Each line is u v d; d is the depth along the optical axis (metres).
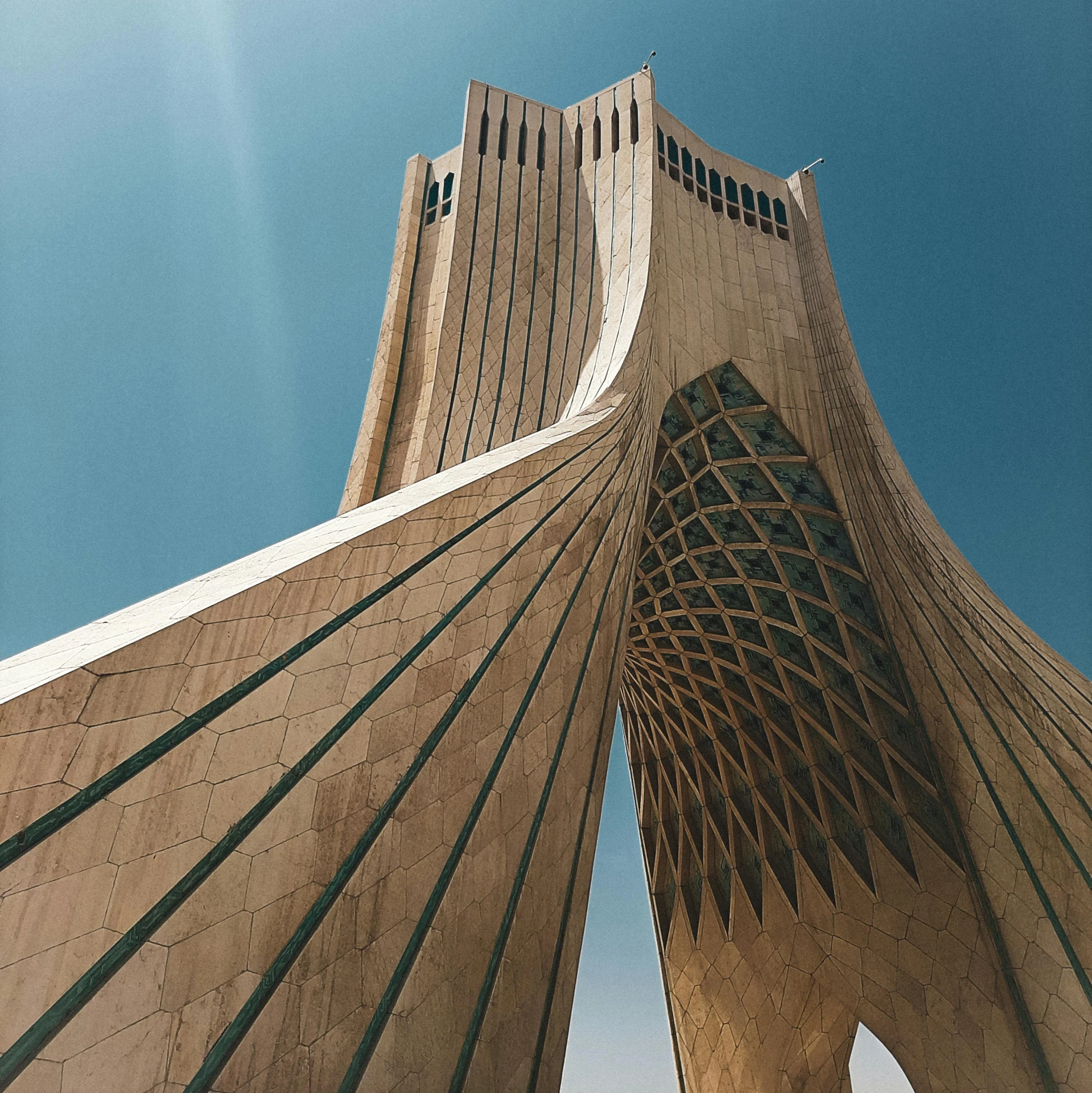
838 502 16.16
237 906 4.64
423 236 18.72
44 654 4.55
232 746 4.82
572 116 18.55
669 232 16.30
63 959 3.80
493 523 7.74
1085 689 13.74
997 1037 13.33
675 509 16.97
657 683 21.17
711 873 20.20
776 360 16.86
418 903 5.85
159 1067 4.08
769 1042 17.75
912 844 15.51
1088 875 12.10
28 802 3.79
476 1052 5.96
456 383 15.38
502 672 7.36
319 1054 4.88
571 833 7.84
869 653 16.09
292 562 5.59
